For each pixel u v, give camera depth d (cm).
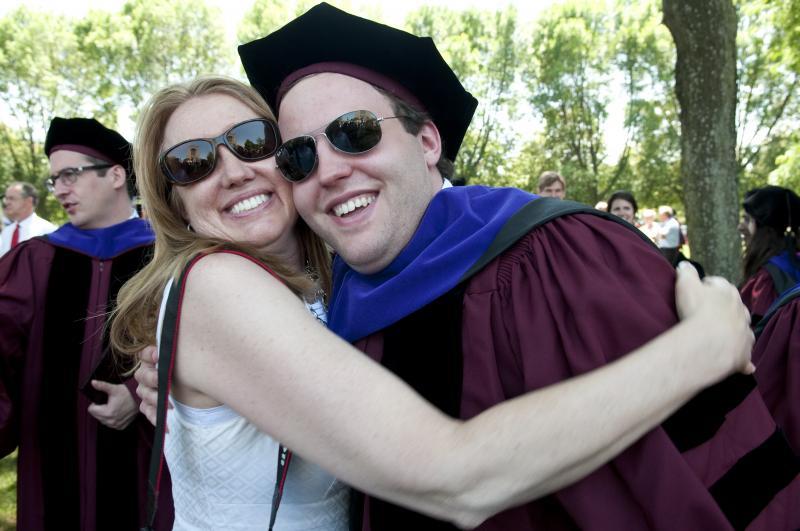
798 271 359
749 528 99
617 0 2866
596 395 90
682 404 95
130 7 2661
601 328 103
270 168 140
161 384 108
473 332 114
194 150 133
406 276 125
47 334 252
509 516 106
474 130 3016
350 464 94
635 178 3041
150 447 246
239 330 101
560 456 89
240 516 120
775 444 105
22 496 246
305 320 103
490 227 124
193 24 2625
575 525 107
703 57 534
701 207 551
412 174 132
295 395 96
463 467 90
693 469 100
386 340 126
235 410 104
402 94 133
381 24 124
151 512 110
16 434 248
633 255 112
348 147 124
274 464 120
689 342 96
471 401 111
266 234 142
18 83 2659
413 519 117
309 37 129
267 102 150
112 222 284
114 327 141
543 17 2866
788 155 1249
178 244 134
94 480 243
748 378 108
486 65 2930
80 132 275
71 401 247
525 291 112
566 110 2991
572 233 114
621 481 100
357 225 128
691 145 555
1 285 254
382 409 94
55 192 276
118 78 2712
